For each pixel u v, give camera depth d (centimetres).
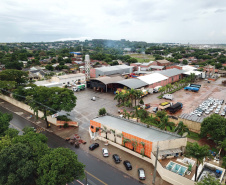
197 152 3306
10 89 9412
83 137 5719
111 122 5716
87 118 7100
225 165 3856
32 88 8206
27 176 3191
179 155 4594
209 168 4197
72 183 3766
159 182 3819
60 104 6250
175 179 3719
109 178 3922
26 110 8012
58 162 3092
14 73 10244
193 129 5928
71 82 12738
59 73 14800
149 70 17075
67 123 6475
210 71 16488
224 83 12938
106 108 8100
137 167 4297
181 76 15025
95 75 14150
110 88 11275
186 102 9069
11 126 6444
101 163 4441
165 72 13825
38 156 3488
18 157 3353
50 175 2981
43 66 19462
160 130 5122
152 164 4391
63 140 5550
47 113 6372
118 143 5234
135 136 4750
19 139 3941
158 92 10850
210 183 2867
